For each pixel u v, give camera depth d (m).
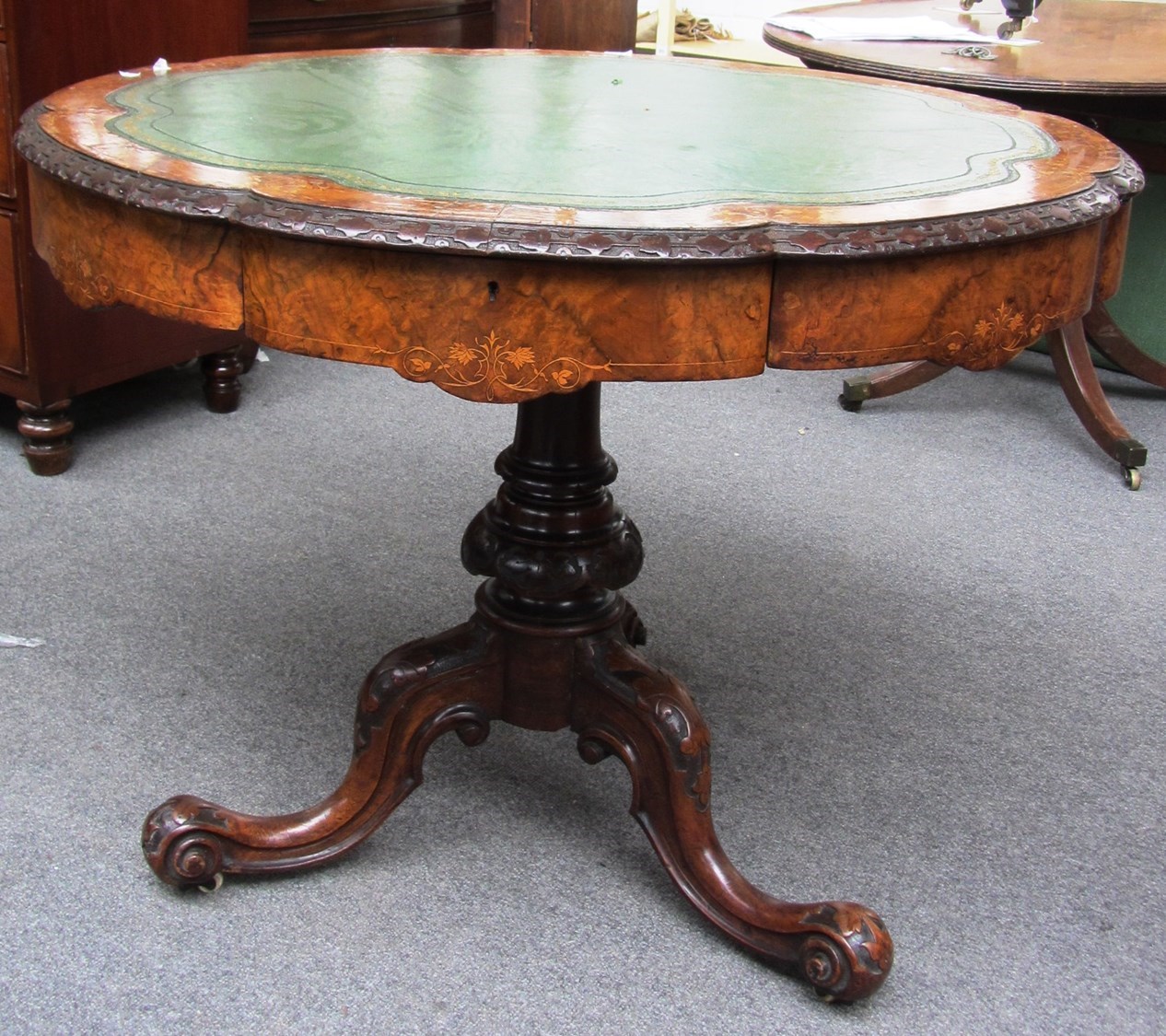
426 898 1.52
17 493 2.43
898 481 2.70
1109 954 1.49
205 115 1.42
